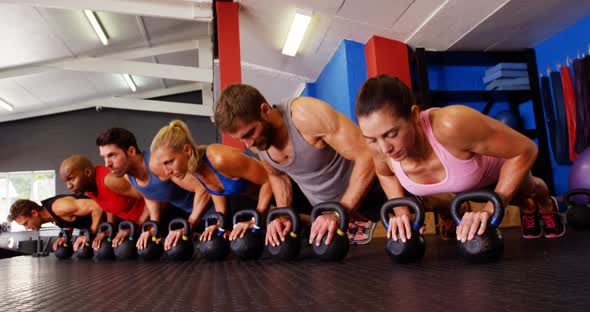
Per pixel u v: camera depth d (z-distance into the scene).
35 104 9.24
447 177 1.39
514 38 4.57
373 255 1.71
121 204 2.67
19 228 9.55
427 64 4.91
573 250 1.41
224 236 1.86
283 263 1.55
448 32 4.51
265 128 1.50
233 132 1.45
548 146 4.61
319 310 0.68
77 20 6.46
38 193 9.86
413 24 4.51
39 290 1.18
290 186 1.96
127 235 2.33
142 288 1.11
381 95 1.08
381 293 0.80
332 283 0.98
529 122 4.91
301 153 1.66
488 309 0.60
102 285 1.22
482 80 5.00
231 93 1.43
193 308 0.77
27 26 6.16
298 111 1.58
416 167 1.37
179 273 1.43
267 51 6.43
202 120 10.47
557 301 0.63
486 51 4.86
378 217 2.25
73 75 8.34
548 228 2.18
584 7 4.03
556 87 4.33
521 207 2.21
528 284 0.80
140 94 10.42
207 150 1.98
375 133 1.11
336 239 1.45
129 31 7.35
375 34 4.85
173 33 7.84
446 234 2.54
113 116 10.33
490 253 1.17
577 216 2.52
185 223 2.01
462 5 4.02
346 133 1.52
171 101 10.76
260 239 1.76
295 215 1.58
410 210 1.41
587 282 0.78
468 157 1.34
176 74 6.90
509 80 4.71
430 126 1.28
